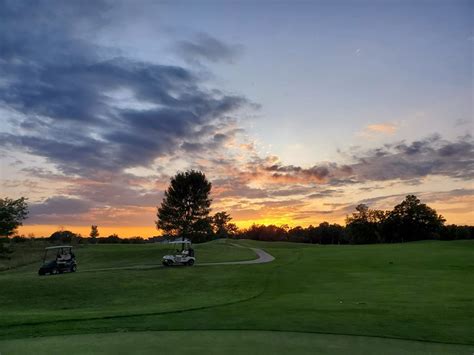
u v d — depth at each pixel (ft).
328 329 40.24
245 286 94.58
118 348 32.71
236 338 36.29
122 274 117.29
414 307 55.93
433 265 132.05
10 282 103.71
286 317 47.83
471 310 53.01
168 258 141.49
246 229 648.38
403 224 450.71
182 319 47.03
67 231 289.53
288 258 167.94
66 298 88.33
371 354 31.14
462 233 440.04
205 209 245.24
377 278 100.48
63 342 35.24
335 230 556.92
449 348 33.27
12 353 31.71
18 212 209.56
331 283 92.73
